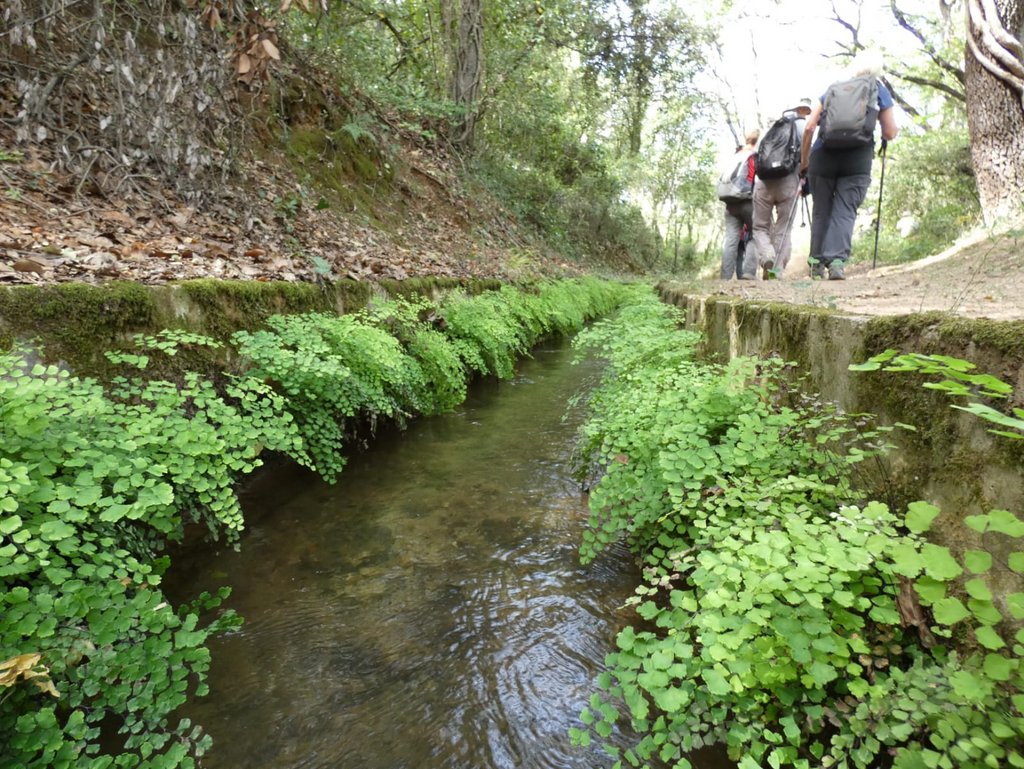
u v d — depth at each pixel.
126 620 1.60
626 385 3.66
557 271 12.56
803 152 6.32
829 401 2.26
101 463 1.82
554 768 1.71
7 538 1.62
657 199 25.88
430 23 12.16
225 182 5.52
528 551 2.86
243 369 3.27
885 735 1.40
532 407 5.37
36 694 1.54
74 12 5.04
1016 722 1.18
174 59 4.85
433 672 2.07
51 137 4.51
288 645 2.18
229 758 1.71
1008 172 8.12
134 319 2.70
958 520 1.57
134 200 4.48
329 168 8.11
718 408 2.53
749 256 9.25
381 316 4.28
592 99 18.19
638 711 1.57
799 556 1.56
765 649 1.55
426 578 2.62
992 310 2.63
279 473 3.56
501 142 14.93
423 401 4.80
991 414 1.04
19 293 2.27
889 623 1.51
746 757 1.42
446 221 10.41
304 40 8.66
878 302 3.38
